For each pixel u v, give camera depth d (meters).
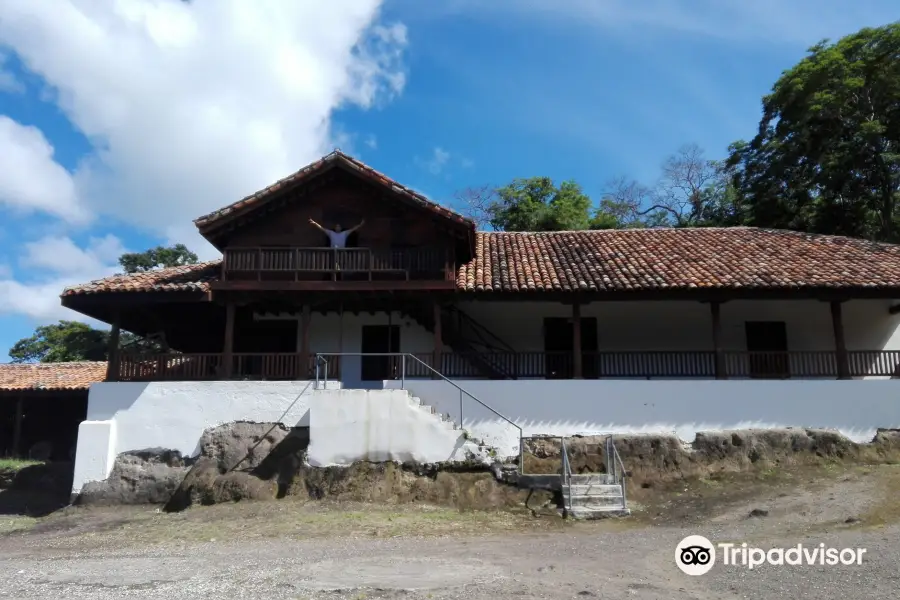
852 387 16.72
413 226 18.09
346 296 17.56
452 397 16.83
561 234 22.81
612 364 18.02
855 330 20.23
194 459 16.58
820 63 27.94
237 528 13.09
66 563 10.74
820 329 20.30
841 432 16.47
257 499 15.23
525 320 20.47
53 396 25.84
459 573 9.31
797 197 30.97
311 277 17.53
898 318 20.12
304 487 15.24
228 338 17.45
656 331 20.53
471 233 17.62
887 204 28.30
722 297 17.23
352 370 19.70
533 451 16.28
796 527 11.67
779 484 14.97
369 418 15.59
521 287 17.09
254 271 17.31
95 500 16.16
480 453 15.41
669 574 9.26
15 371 27.33
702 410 16.59
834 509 12.54
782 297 17.28
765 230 22.67
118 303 17.42
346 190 18.31
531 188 41.56
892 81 27.06
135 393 16.95
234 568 9.82
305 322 17.61
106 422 16.72
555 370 18.61
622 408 16.62
